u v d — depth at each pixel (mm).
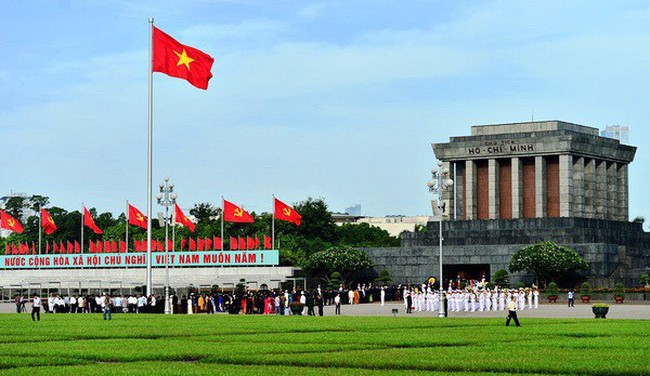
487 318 108000
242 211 182375
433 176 121312
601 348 63812
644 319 104000
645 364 53156
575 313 122188
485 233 189375
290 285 178500
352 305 156250
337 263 183375
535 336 75375
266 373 48719
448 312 130000
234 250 196750
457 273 191000
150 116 115875
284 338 73062
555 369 51031
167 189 133375
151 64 115500
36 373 48312
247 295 133250
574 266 168875
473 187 196750
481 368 51625
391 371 50188
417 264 190125
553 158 193250
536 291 142625
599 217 198125
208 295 136000
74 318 108562
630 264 182000
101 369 50438
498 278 172500
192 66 115125
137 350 61625
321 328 86250
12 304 176375
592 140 195250
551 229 185125
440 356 57656
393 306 151125
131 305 130000
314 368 51406
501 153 193875
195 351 60781
